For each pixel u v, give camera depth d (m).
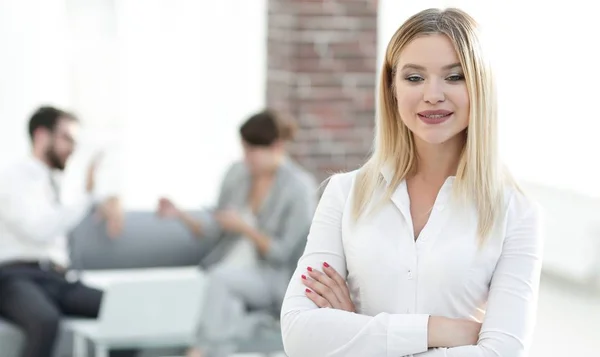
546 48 8.44
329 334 2.48
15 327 5.62
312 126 7.49
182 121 8.01
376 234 2.52
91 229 6.25
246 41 8.02
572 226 8.16
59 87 7.78
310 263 2.61
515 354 2.41
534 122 8.51
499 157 2.52
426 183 2.57
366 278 2.52
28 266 5.77
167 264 6.37
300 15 7.41
